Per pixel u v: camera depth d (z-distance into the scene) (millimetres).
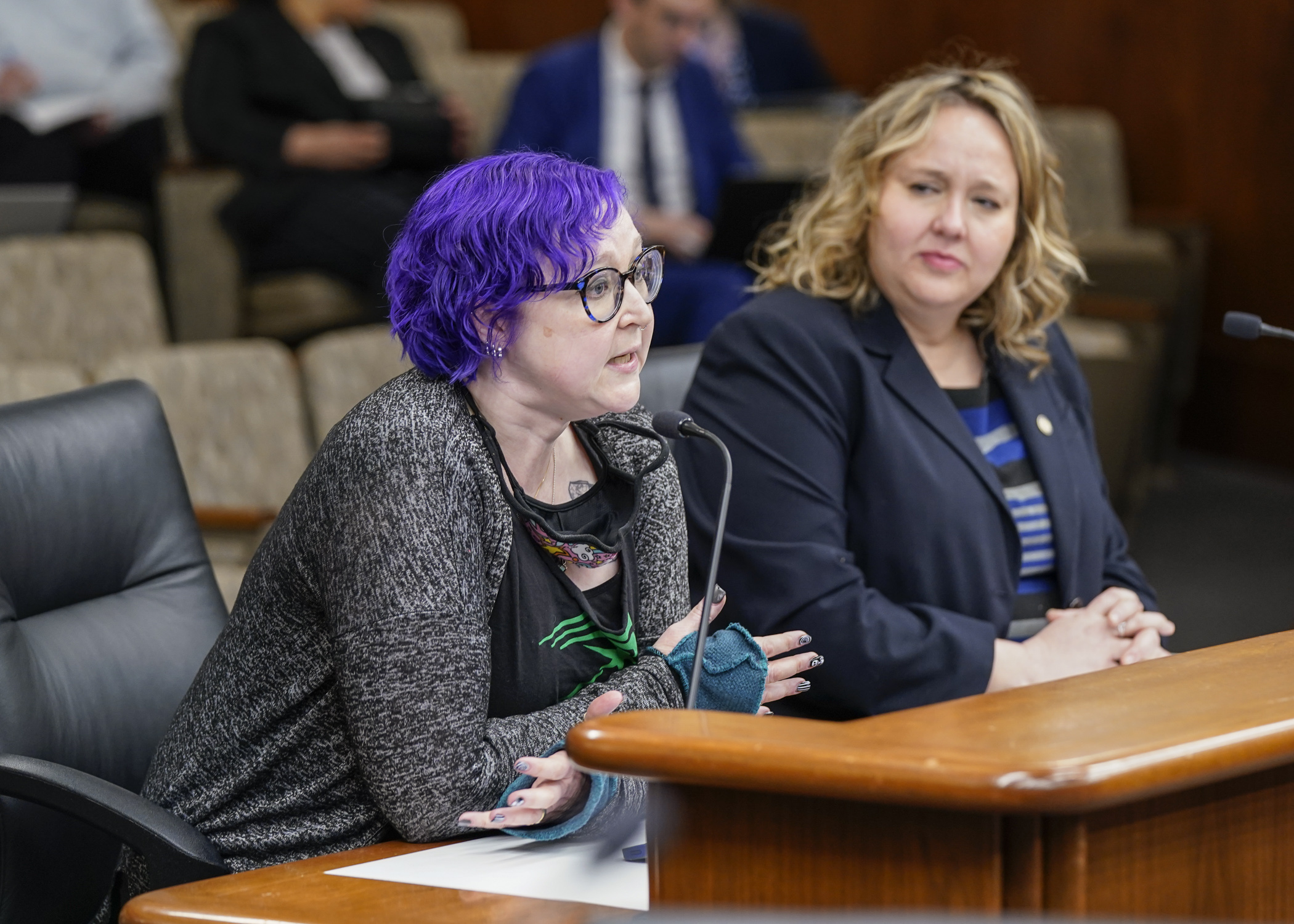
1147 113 17016
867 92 18875
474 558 4023
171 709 5133
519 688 4238
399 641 3854
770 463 5730
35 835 4617
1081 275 6207
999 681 5508
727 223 11266
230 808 4250
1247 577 12305
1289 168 15609
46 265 10602
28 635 4910
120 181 13711
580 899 3475
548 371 4094
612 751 2770
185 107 13305
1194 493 15211
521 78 12969
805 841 2758
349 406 9500
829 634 5469
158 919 3387
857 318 6008
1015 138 5887
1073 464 6148
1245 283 16266
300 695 4148
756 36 17469
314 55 13445
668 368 6523
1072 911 2613
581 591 4359
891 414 5793
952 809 2547
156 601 5277
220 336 12922
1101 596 5758
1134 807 2707
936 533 5691
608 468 4484
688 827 2863
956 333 6242
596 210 4090
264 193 12758
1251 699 3000
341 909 3404
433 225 4137
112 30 13477
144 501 5324
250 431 9086
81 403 5312
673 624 4535
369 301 12727
